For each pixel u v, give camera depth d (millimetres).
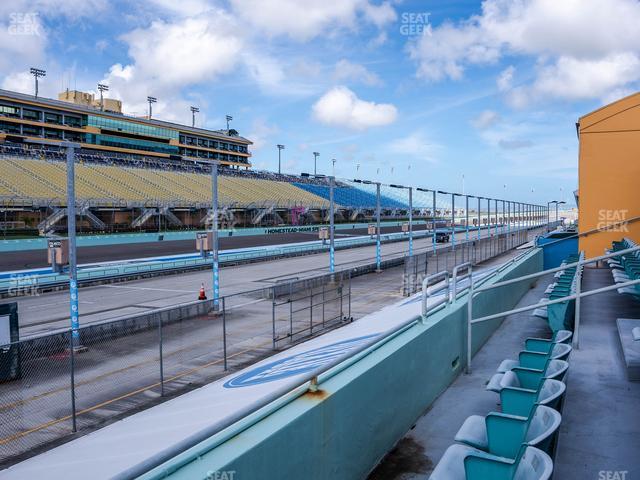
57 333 10031
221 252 46625
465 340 7969
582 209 21062
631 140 20312
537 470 3115
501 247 46938
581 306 11258
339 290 20328
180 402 8945
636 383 6371
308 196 93938
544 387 4664
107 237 53344
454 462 3719
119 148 100125
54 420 10344
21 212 54906
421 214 115812
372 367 4797
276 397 3416
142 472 2510
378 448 4938
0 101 83750
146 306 24344
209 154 124250
